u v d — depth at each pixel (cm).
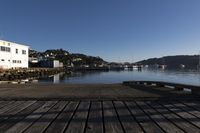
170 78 6141
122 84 1723
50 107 671
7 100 797
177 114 570
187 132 423
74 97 845
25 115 568
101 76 7188
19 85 1584
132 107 666
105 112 600
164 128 449
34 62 11188
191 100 777
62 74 8281
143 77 6625
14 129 447
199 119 518
